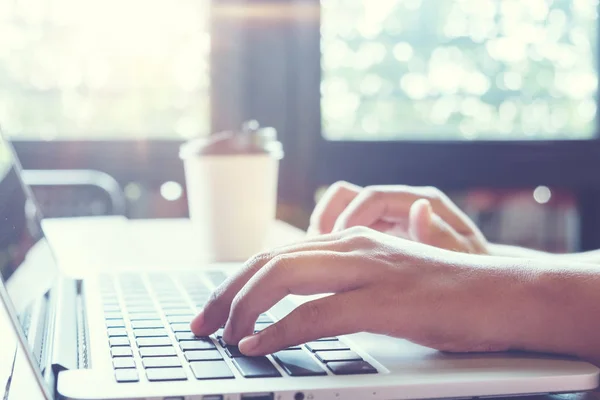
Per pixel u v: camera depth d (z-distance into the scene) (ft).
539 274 1.57
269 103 6.74
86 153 6.46
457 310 1.48
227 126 6.66
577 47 7.47
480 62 7.25
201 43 6.59
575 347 1.49
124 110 6.53
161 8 6.47
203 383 1.23
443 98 7.20
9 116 6.32
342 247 1.60
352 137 7.02
